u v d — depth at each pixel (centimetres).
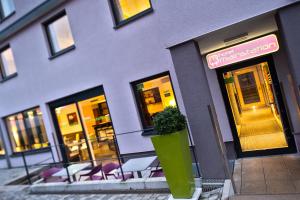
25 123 1049
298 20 427
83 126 863
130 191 561
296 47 430
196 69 509
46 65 914
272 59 638
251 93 859
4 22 1009
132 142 751
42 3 844
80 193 626
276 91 634
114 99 766
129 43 718
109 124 798
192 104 519
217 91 689
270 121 837
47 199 638
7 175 986
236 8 462
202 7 487
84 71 818
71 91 858
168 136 446
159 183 533
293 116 611
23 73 993
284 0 428
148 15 678
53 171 730
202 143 520
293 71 439
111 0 745
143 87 724
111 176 699
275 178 492
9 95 1067
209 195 473
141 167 536
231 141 675
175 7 509
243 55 541
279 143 647
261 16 461
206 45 600
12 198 705
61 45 886
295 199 399
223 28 479
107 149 811
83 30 800
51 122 942
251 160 628
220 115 686
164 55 667
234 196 445
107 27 751
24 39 965
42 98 945
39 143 1015
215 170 518
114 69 754
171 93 680
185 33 505
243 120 852
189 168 463
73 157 909
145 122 734
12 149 1133
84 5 785
